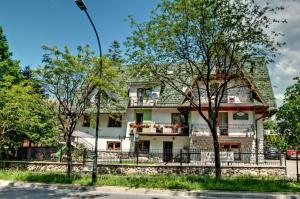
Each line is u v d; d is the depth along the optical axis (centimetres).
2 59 2866
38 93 2141
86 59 1828
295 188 1452
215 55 1706
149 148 3503
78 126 3697
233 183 1557
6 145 2667
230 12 1515
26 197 1345
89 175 1945
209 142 3055
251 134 2988
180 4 1502
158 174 2138
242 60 1652
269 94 3167
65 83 1861
